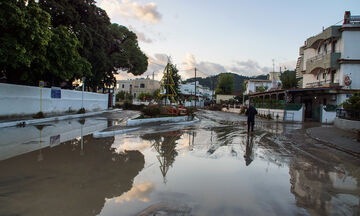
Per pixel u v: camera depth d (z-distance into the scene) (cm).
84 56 2120
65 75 1623
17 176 451
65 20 1848
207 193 400
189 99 6066
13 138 844
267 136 1147
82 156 620
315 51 2733
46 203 341
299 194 407
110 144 800
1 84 1298
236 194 399
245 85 5606
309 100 2706
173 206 345
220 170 542
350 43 2220
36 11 1123
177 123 1603
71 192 385
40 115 1470
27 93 1504
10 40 1055
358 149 819
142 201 361
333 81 2377
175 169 540
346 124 1455
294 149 835
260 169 560
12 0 1002
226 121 2030
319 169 577
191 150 757
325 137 1128
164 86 2197
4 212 308
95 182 435
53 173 476
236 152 748
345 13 2273
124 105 3619
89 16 2172
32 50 1173
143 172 507
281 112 2414
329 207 357
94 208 332
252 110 1288
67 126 1254
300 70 3309
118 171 506
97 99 2736
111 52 3011
